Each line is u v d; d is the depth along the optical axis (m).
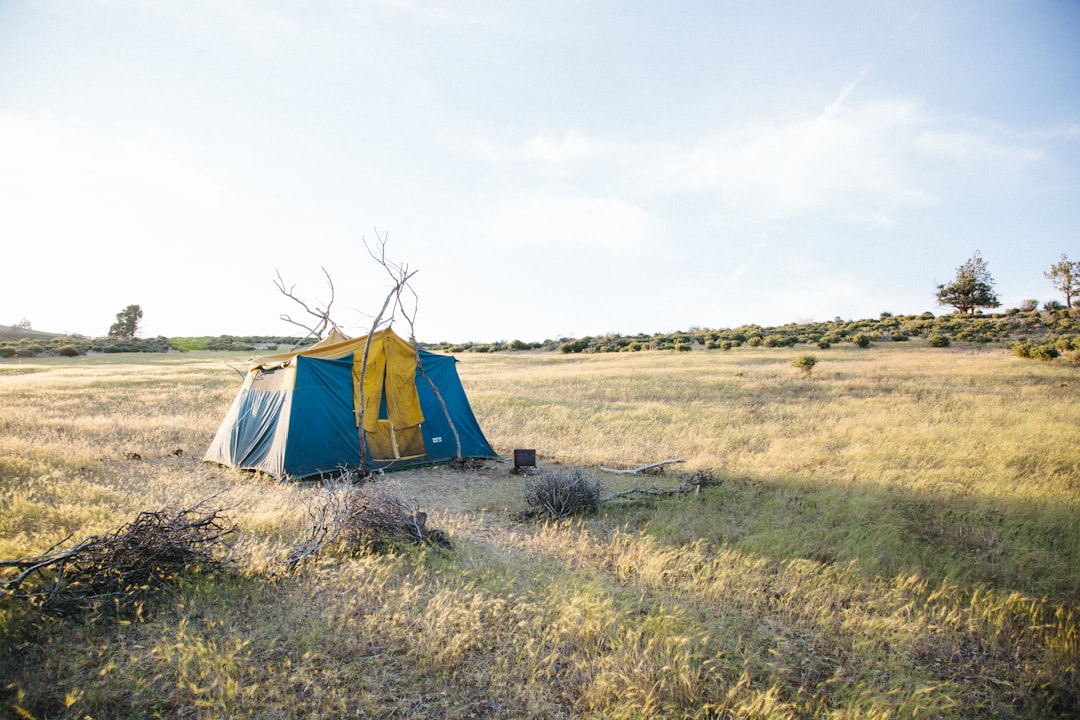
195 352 62.16
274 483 9.29
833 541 6.56
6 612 4.17
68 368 36.44
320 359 10.59
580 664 3.86
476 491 9.25
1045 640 4.41
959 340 46.53
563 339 65.62
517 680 3.79
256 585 4.99
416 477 10.27
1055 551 6.22
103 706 3.36
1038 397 19.47
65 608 4.38
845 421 15.29
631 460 11.51
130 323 103.19
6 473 8.49
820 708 3.56
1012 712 3.63
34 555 5.11
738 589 5.26
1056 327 48.91
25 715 3.08
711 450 12.30
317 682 3.68
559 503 7.68
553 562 5.90
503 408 18.27
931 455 11.02
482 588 5.04
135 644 4.01
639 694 3.59
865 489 8.62
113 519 6.41
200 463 10.93
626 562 5.79
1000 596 5.09
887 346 45.88
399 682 3.74
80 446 11.05
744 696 3.63
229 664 3.65
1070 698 3.78
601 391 23.62
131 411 17.25
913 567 5.65
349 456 10.44
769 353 43.09
